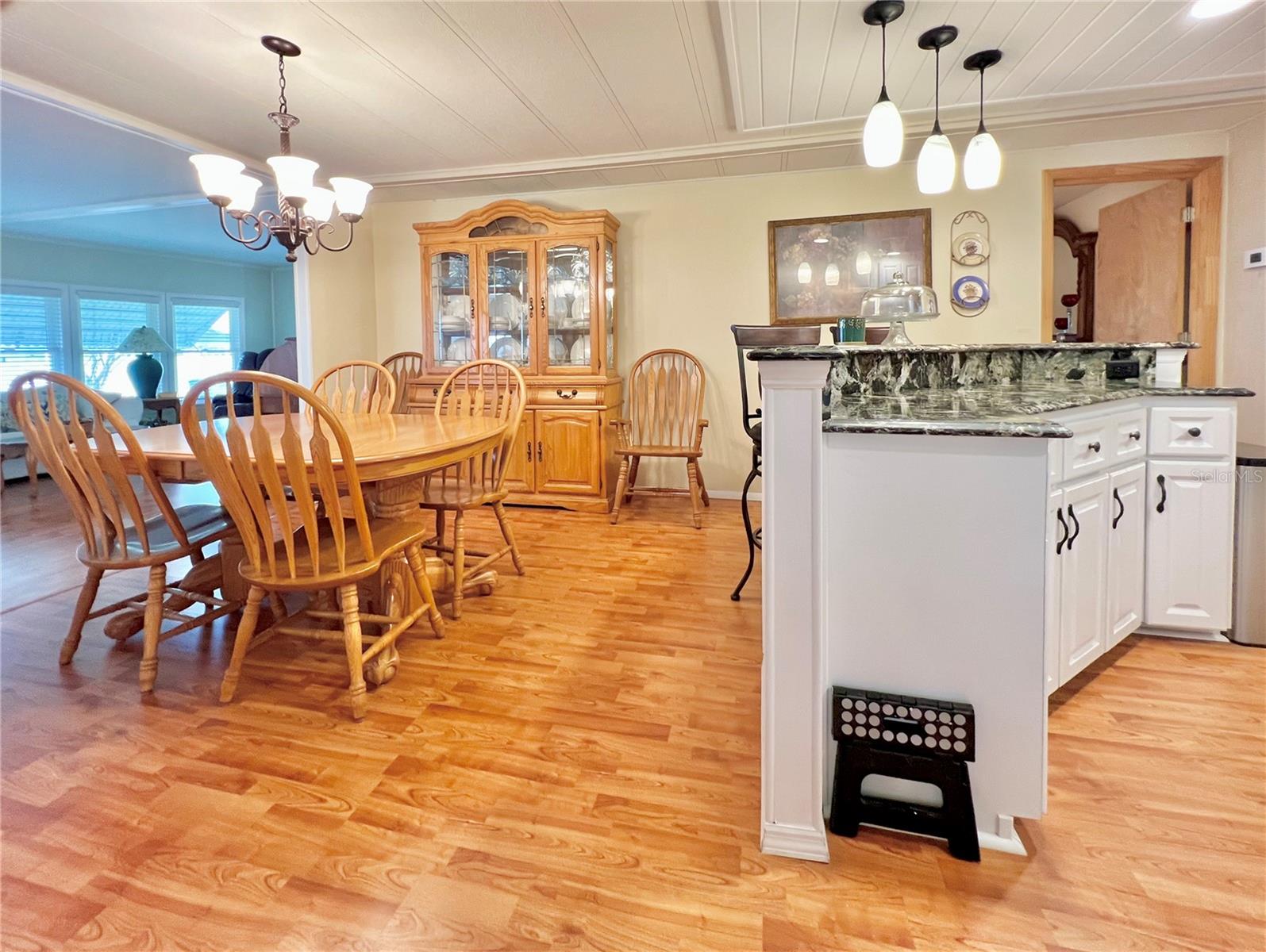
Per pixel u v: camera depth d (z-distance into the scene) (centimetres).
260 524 173
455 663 208
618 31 237
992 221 382
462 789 146
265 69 266
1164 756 156
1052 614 172
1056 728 168
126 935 108
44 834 131
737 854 127
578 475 414
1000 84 286
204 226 575
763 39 242
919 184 231
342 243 455
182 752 160
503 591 273
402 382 476
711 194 421
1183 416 212
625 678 197
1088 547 186
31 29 234
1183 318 371
